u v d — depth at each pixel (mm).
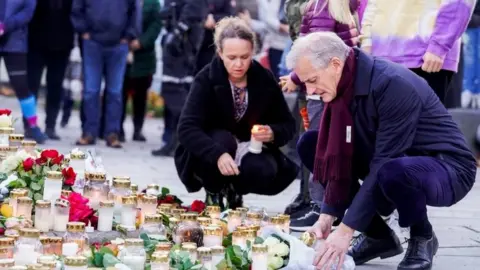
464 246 8055
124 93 15031
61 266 5480
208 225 6512
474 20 13242
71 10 13852
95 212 6539
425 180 6223
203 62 12625
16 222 6164
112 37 13766
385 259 7422
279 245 6156
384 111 6195
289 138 7992
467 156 6445
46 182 6520
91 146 13984
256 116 7918
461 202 10398
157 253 5594
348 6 7855
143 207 6746
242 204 8211
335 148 6367
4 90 20234
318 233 6477
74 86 19094
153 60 14891
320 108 8062
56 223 6270
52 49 14078
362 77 6223
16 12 13383
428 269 6602
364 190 6234
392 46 7680
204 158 7730
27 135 13977
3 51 13570
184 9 13008
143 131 16922
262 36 14164
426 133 6387
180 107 13211
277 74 13969
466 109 13133
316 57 6113
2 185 6859
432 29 7562
